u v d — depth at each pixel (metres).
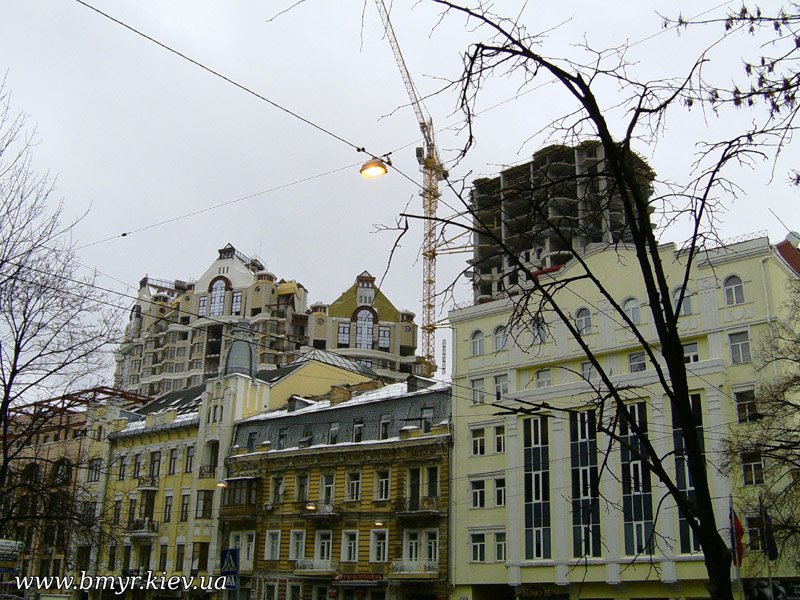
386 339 140.38
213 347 137.00
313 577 49.62
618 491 39.16
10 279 22.53
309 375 66.00
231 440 58.69
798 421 34.25
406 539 47.31
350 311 142.75
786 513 31.53
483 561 43.78
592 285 43.47
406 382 55.41
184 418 62.84
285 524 52.62
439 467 47.03
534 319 8.77
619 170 8.05
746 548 34.06
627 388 8.68
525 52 7.93
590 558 39.31
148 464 63.03
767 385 32.75
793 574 33.00
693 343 39.81
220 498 56.84
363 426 52.12
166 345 139.12
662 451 37.84
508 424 44.50
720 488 35.81
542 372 44.78
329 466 51.88
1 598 28.50
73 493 30.48
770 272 38.09
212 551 55.78
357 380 69.88
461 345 48.66
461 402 47.41
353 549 49.44
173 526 59.22
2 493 24.58
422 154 92.88
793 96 8.22
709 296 39.41
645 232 7.96
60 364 24.12
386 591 46.94
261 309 138.00
